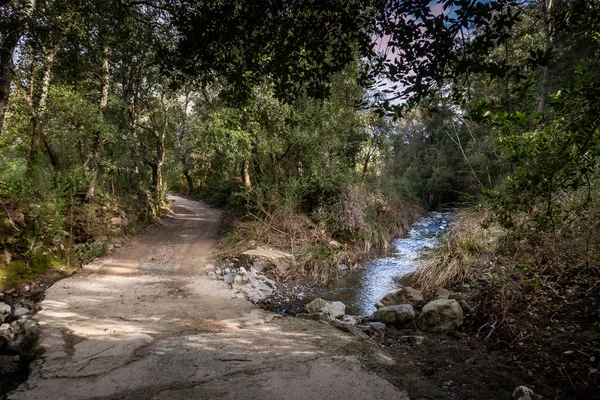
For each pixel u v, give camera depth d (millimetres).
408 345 4344
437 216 18406
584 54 7738
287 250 9773
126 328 4574
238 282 7324
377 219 13305
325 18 2318
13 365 3840
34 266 7008
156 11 9117
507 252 6391
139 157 14305
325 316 5285
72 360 3582
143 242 11273
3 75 7391
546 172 2615
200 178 29891
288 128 11719
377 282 8180
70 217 8945
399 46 2035
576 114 2266
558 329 4109
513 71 1934
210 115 11961
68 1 7566
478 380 3289
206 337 4277
